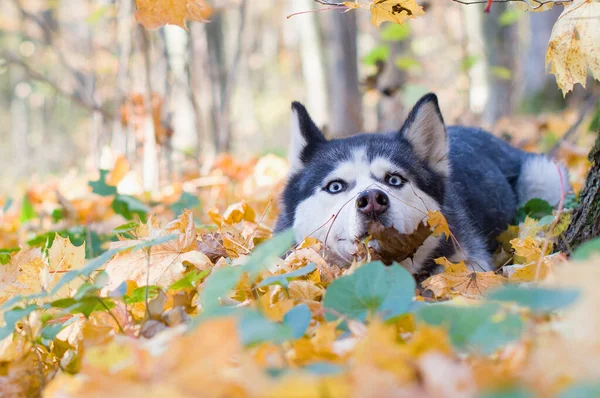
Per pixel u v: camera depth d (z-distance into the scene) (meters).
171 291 3.43
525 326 2.22
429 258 4.54
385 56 9.59
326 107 11.62
